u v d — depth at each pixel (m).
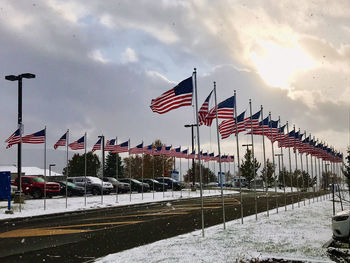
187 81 14.25
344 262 8.42
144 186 45.38
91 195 38.16
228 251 9.53
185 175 83.00
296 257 8.52
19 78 25.66
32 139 25.39
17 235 14.12
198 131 13.52
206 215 20.73
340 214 11.13
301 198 35.72
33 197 31.88
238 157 16.31
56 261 9.55
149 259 8.88
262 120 19.73
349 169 24.50
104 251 10.84
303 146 29.42
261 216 18.80
